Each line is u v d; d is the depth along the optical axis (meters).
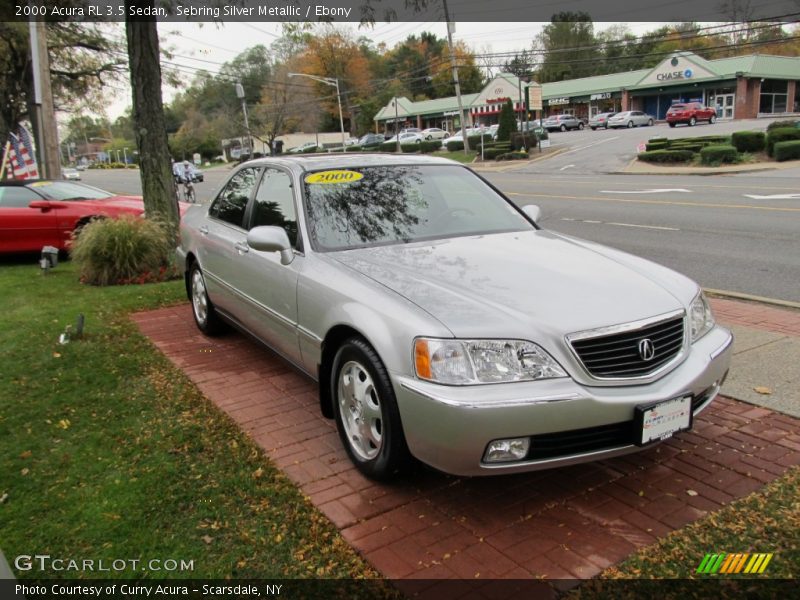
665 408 2.99
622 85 60.19
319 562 2.76
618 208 15.00
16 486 3.42
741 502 3.11
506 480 3.39
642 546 2.81
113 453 3.77
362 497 3.25
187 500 3.25
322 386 3.78
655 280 3.52
